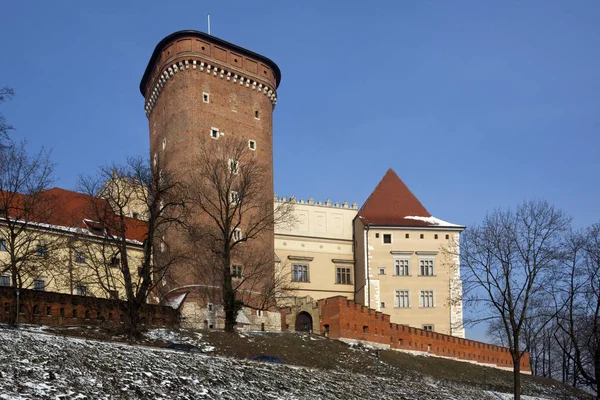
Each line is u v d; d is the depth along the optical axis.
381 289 87.75
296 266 89.56
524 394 69.62
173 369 37.91
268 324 73.38
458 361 80.06
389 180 97.69
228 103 78.69
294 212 91.31
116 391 31.64
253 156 78.62
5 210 54.72
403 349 75.69
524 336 80.44
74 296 56.69
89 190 56.12
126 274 53.62
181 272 69.94
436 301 88.12
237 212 74.00
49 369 32.19
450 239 90.62
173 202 59.09
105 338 50.75
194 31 77.69
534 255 57.66
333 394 42.19
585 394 77.50
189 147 74.38
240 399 35.75
